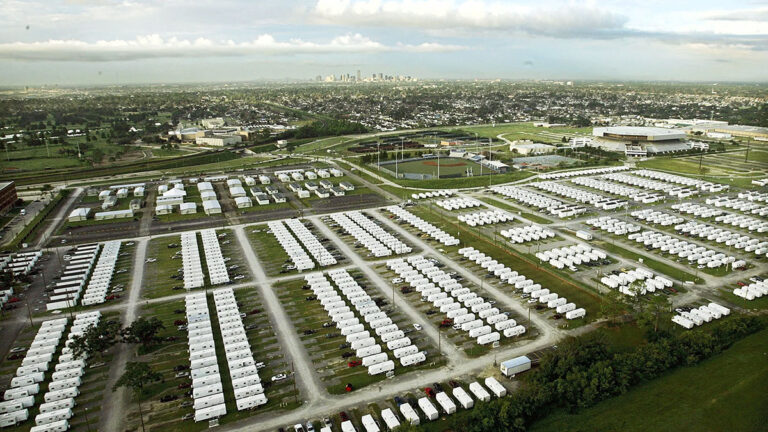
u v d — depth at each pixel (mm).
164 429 87250
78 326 121438
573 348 101875
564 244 176625
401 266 155000
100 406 93750
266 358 108250
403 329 119875
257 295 139125
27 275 154875
